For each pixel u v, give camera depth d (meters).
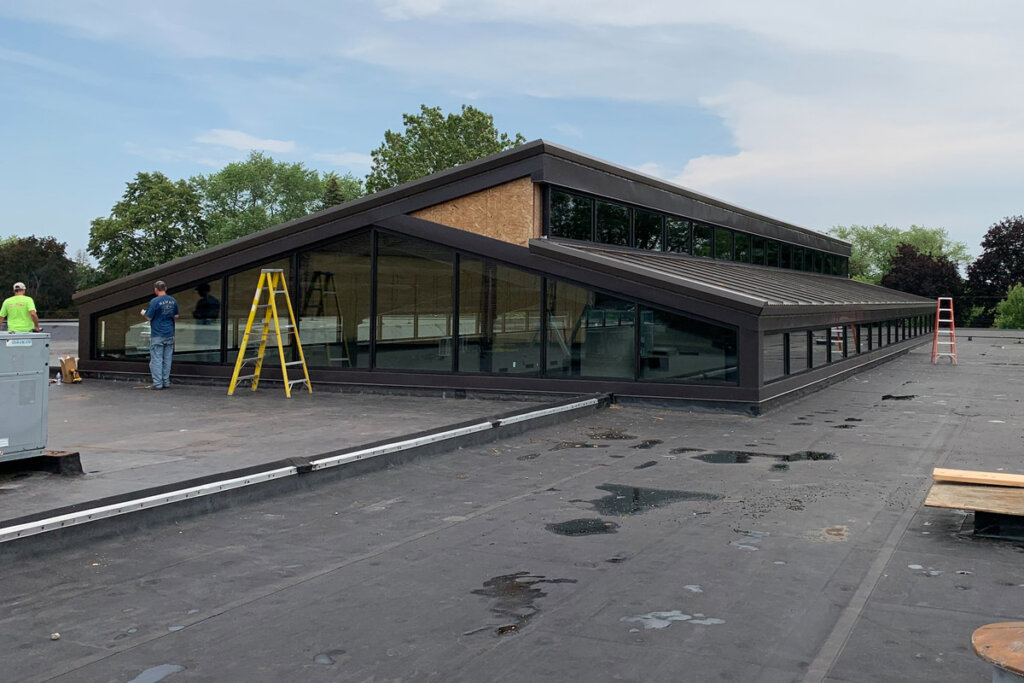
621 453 10.05
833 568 5.61
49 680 3.93
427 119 68.50
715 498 7.70
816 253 33.69
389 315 16.61
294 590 5.21
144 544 6.20
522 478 8.61
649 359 14.34
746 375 13.49
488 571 5.59
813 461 9.55
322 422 12.30
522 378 15.35
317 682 3.92
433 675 3.99
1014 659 2.79
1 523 5.75
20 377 7.89
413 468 9.08
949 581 5.33
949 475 6.86
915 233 104.38
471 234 15.73
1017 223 65.94
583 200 16.62
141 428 11.65
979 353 31.84
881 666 4.05
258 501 7.52
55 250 77.44
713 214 22.58
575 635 4.46
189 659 4.18
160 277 18.81
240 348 17.02
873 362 24.36
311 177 98.75
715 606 4.89
